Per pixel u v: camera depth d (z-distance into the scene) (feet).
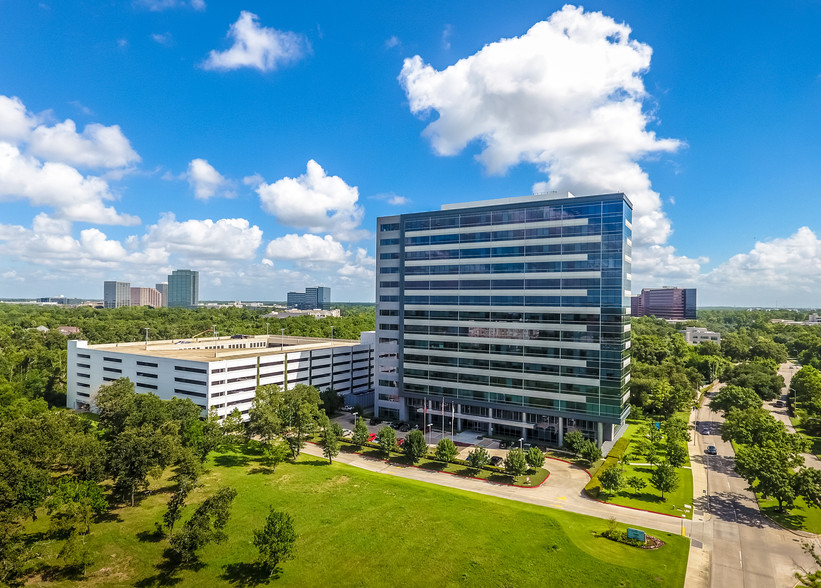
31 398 418.10
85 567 161.79
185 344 497.05
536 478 265.34
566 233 325.42
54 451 217.77
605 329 312.29
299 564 168.86
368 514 211.61
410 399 398.83
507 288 345.51
